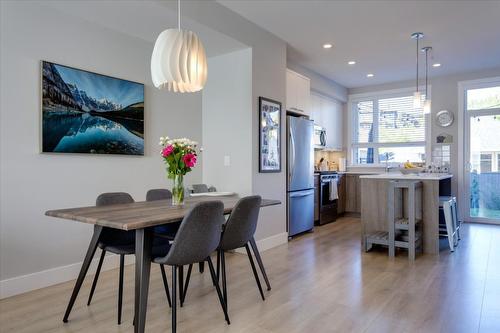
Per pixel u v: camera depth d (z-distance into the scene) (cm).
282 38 442
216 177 429
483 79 580
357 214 669
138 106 363
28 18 279
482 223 586
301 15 373
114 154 340
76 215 197
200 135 438
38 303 255
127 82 352
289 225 470
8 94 268
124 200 271
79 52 313
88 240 322
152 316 234
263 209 419
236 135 409
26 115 279
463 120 602
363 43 458
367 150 708
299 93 523
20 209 276
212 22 338
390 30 414
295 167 482
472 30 414
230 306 250
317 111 626
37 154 285
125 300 262
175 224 286
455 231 434
